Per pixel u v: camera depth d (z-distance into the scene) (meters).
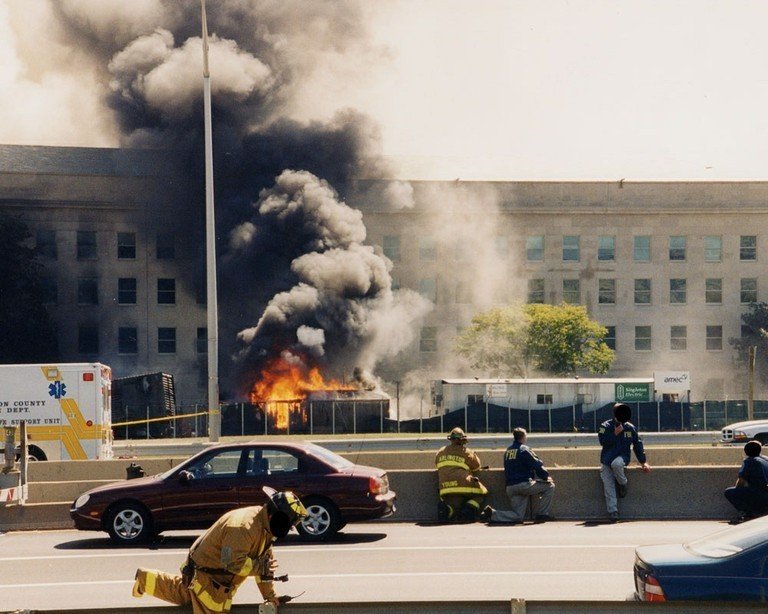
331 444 37.41
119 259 89.81
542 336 78.62
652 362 91.50
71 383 28.86
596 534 16.83
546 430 56.62
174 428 54.34
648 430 58.28
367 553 15.08
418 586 12.41
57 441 28.72
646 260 92.31
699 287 92.19
